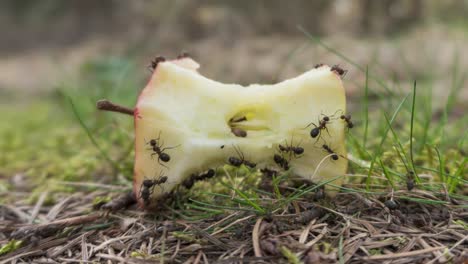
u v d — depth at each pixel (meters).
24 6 1.09
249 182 0.20
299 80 0.18
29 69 0.85
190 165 0.18
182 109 0.18
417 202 0.17
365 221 0.16
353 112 0.35
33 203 0.23
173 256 0.15
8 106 0.64
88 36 0.99
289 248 0.15
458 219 0.17
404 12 0.73
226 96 0.18
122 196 0.20
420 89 0.37
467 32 0.58
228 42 0.70
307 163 0.18
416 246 0.15
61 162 0.29
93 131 0.31
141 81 0.50
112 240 0.17
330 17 0.77
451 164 0.21
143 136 0.17
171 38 0.71
